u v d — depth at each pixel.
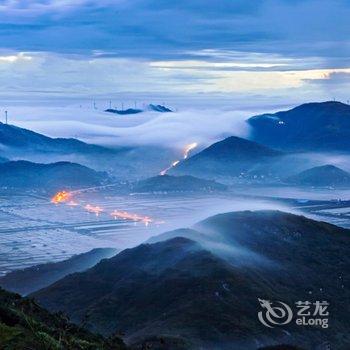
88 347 40.72
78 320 118.81
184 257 142.25
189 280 128.12
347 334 122.62
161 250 149.12
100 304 124.00
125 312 120.19
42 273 186.88
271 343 107.69
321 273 156.00
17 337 34.66
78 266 188.62
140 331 107.94
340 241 180.00
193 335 104.25
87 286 138.88
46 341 35.31
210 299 118.12
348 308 137.38
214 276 129.12
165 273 134.38
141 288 130.62
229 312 114.00
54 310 128.12
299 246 170.50
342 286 150.62
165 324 108.50
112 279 141.88
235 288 125.44
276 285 139.50
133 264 145.75
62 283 143.25
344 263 165.50
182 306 116.31
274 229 176.25
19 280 183.25
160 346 93.06
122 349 48.56
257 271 143.75
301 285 144.62
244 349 103.62
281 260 158.00
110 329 115.25
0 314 40.12
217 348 102.88
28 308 49.81
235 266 139.62
